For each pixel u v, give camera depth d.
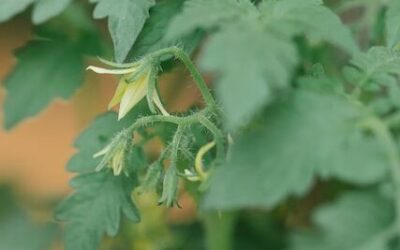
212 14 0.33
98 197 0.40
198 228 0.50
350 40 0.33
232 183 0.31
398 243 0.30
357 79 0.37
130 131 0.38
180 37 0.39
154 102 0.38
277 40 0.31
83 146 0.41
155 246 0.49
